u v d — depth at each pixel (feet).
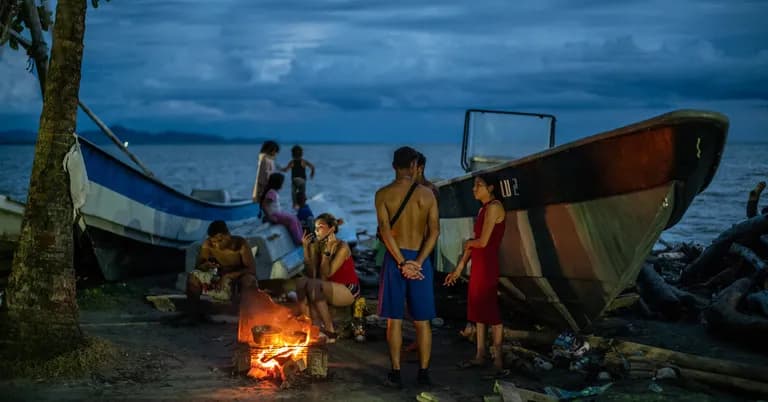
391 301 21.35
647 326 28.40
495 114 36.24
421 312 21.39
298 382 21.15
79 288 34.68
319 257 27.84
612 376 21.91
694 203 55.98
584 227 23.52
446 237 32.01
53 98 21.58
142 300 32.96
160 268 40.93
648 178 20.99
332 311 30.14
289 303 30.45
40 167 21.58
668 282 35.09
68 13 21.53
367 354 25.17
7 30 30.83
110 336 25.70
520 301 27.99
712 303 27.58
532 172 24.76
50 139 21.58
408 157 21.67
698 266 34.24
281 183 41.16
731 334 25.84
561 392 20.38
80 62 21.99
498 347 23.04
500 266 27.25
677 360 22.31
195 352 24.38
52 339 21.31
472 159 36.24
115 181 34.83
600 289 24.09
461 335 27.27
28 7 33.45
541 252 25.32
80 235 33.35
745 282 27.37
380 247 38.09
